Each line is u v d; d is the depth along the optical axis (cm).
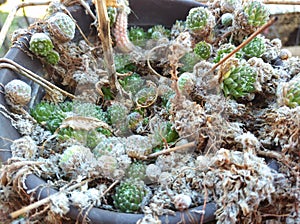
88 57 30
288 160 22
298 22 45
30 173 22
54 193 21
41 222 22
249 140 23
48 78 29
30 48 28
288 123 23
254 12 28
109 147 24
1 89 26
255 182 20
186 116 25
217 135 24
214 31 31
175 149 24
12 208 23
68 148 24
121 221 20
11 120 25
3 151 23
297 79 25
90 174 23
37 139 25
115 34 30
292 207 22
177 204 20
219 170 22
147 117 28
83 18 30
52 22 28
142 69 31
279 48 30
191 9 29
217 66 25
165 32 32
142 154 24
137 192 22
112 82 27
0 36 28
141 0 31
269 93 27
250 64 27
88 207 20
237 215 21
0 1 48
